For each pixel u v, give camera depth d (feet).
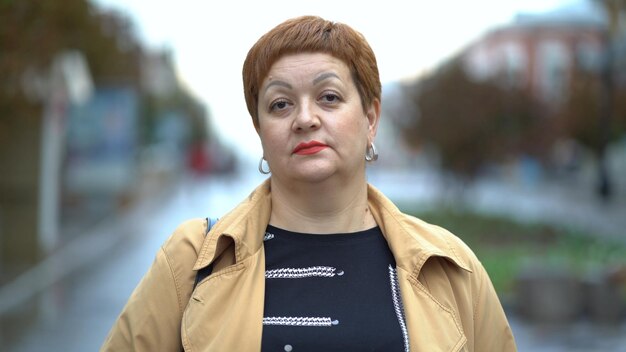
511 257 45.93
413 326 7.03
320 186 7.44
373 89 7.68
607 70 88.69
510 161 76.74
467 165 77.71
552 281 31.68
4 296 35.91
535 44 120.67
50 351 25.84
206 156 134.92
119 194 84.02
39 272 43.04
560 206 99.71
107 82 81.82
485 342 7.81
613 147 128.77
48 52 35.94
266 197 7.75
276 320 6.98
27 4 31.35
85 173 83.30
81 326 29.76
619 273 31.86
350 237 7.55
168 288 7.32
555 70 112.78
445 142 76.64
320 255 7.41
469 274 7.72
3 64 31.99
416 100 80.38
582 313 31.89
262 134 7.60
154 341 7.30
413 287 7.28
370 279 7.33
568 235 57.77
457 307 7.53
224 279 7.14
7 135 48.91
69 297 35.73
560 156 150.10
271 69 7.48
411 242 7.47
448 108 76.38
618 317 31.63
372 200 7.99
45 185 55.01
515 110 74.33
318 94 7.41
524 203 105.50
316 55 7.43
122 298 35.68
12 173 53.01
